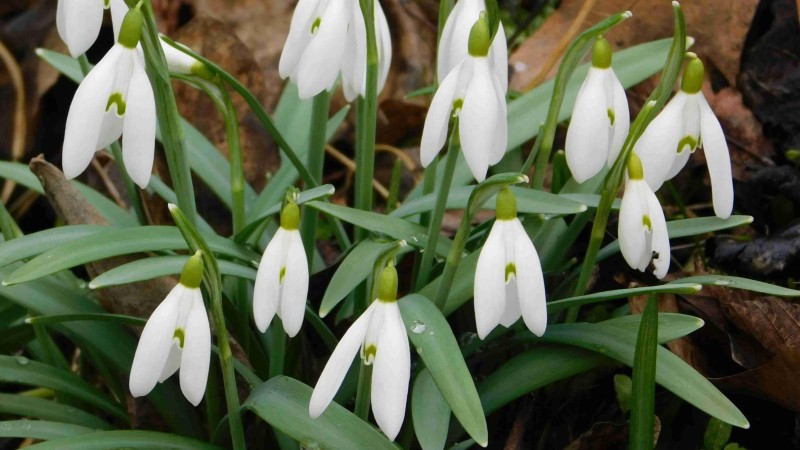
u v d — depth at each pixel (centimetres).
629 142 38
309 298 47
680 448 45
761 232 53
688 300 46
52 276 45
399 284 51
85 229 42
